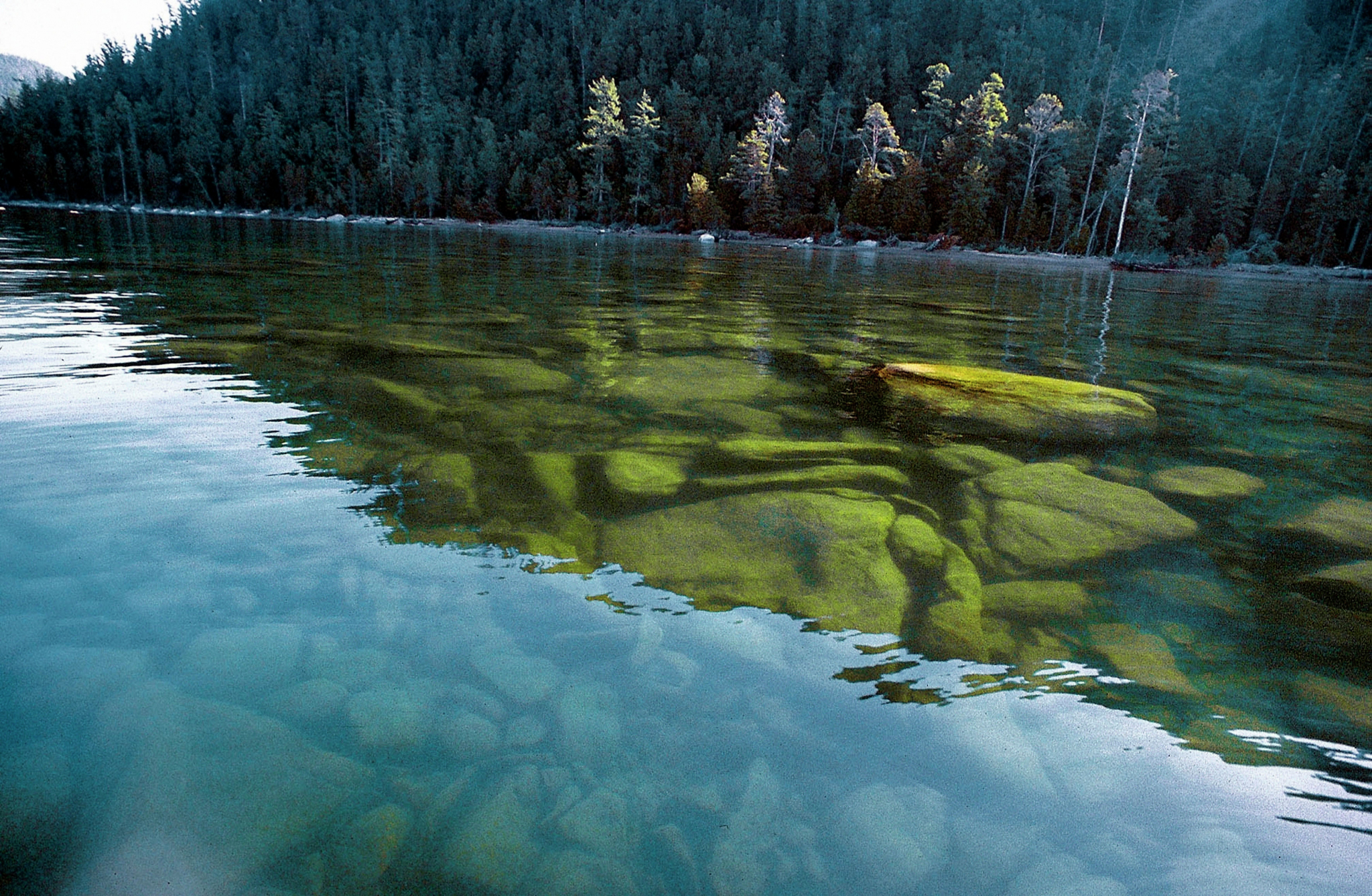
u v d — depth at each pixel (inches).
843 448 164.2
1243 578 111.6
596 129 2704.2
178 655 79.8
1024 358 286.5
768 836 60.6
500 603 94.4
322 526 113.3
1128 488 146.5
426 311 336.8
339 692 75.2
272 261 602.9
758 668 83.7
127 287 379.9
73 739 66.8
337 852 57.2
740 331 323.9
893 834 61.2
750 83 2970.0
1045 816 64.1
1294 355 332.2
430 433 160.4
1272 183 1966.0
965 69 2583.7
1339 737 76.5
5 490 119.5
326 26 4271.7
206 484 126.4
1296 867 59.2
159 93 3986.2
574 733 71.5
